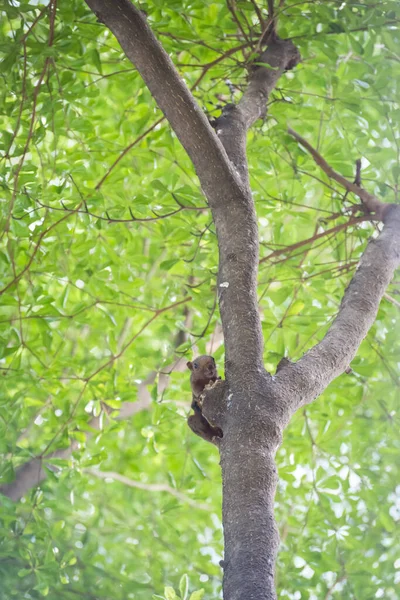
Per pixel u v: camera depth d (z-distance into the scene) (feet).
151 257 47.75
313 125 38.63
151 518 51.70
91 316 42.01
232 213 19.56
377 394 37.06
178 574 48.32
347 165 34.99
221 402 16.24
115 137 37.17
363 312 19.83
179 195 33.12
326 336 18.67
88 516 50.88
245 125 23.73
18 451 36.60
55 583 38.06
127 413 46.24
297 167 35.47
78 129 34.09
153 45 19.72
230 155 21.88
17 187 31.91
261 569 13.25
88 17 30.63
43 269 35.06
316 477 38.83
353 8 31.76
